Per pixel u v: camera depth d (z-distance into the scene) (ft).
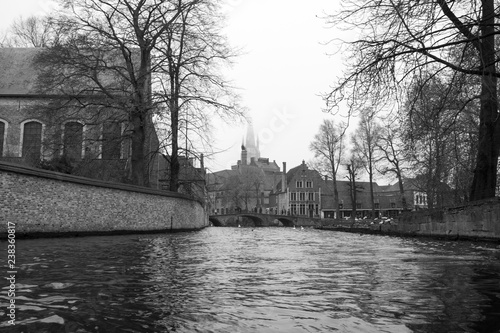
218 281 15.69
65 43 71.00
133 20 73.36
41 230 43.65
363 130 141.79
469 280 15.94
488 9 20.38
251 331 9.23
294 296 12.92
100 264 19.95
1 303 10.98
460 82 23.79
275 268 19.85
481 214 41.09
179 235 63.98
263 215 244.83
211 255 27.07
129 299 12.11
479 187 47.39
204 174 87.30
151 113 71.00
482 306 11.55
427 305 11.68
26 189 41.32
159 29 74.13
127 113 70.79
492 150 46.85
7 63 116.88
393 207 248.32
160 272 17.83
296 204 270.67
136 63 84.02
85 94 75.77
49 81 74.18
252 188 287.69
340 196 271.08
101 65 73.51
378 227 85.81
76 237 47.96
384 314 10.73
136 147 75.41
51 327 9.03
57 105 75.25
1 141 109.40
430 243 42.63
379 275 17.39
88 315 10.12
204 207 134.92
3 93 109.40
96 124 73.67
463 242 42.63
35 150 94.99
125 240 43.27
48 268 17.88
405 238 57.98
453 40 21.27
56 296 12.05
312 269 19.53
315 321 10.05
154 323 9.71
